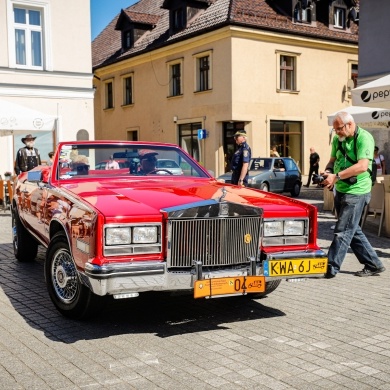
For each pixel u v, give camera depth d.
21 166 13.38
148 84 29.81
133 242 4.28
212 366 3.84
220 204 4.47
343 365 3.87
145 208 4.41
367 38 16.44
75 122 19.14
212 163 25.56
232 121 24.95
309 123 26.94
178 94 27.66
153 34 30.53
